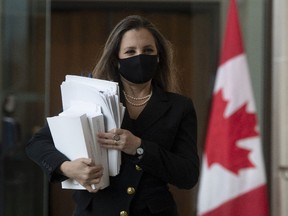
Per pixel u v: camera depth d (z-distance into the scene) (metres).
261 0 9.40
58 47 11.71
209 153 6.49
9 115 9.92
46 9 10.11
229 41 6.61
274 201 8.86
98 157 4.85
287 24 8.71
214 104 6.58
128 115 5.08
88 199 5.02
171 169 4.90
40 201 9.96
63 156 4.91
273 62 9.06
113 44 5.15
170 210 5.08
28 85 10.00
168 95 5.23
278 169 8.84
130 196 4.94
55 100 10.99
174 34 11.85
